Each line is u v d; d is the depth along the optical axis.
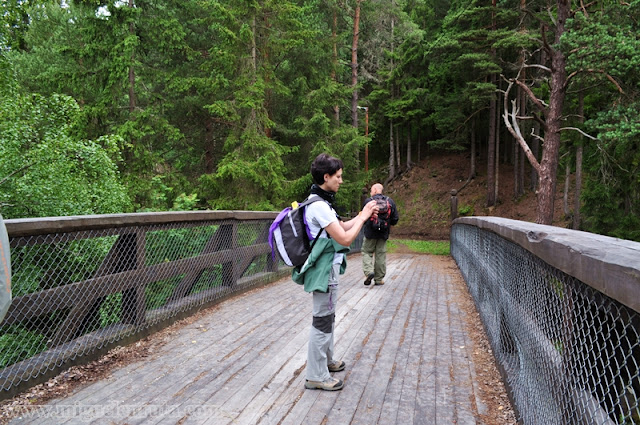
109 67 11.93
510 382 2.64
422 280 7.52
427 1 32.53
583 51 9.73
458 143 29.81
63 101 7.25
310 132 15.11
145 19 12.55
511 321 2.81
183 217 4.32
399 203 30.86
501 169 29.52
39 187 6.04
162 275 4.05
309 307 4.96
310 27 17.36
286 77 16.11
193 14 14.57
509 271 2.89
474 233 5.62
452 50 21.31
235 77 13.77
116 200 7.21
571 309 1.58
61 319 3.21
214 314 4.63
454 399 2.69
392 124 33.62
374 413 2.49
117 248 3.56
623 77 10.68
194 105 14.52
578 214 17.47
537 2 18.41
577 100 14.48
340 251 2.66
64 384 2.81
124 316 3.70
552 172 11.95
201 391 2.74
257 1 13.45
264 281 6.38
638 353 1.06
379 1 20.81
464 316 4.80
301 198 15.09
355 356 3.46
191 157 15.88
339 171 2.69
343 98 16.61
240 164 12.47
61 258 3.22
